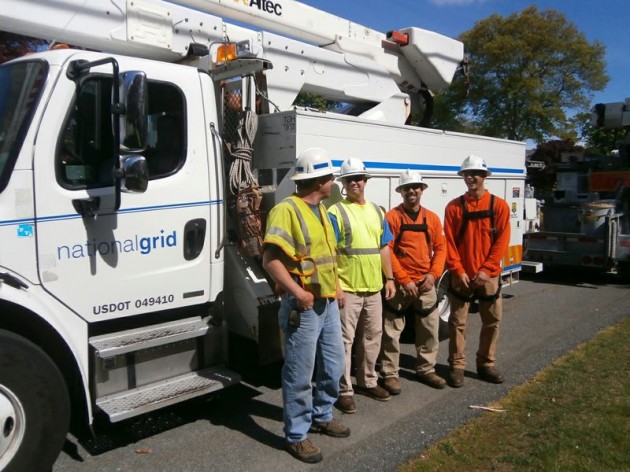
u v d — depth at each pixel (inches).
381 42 291.3
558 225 449.7
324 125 191.5
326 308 152.4
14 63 144.6
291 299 147.9
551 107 1258.0
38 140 135.0
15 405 128.0
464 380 212.4
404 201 203.0
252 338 178.5
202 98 167.3
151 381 156.3
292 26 248.8
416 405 188.9
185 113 162.2
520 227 331.3
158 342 154.3
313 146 187.5
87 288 143.9
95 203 143.3
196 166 164.7
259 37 223.9
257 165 193.3
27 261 133.6
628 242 413.4
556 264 435.2
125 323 158.1
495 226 203.2
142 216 152.9
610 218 411.8
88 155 143.6
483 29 1259.8
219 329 172.2
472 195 204.4
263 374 216.5
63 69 139.3
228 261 181.8
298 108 182.7
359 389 202.4
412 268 199.3
